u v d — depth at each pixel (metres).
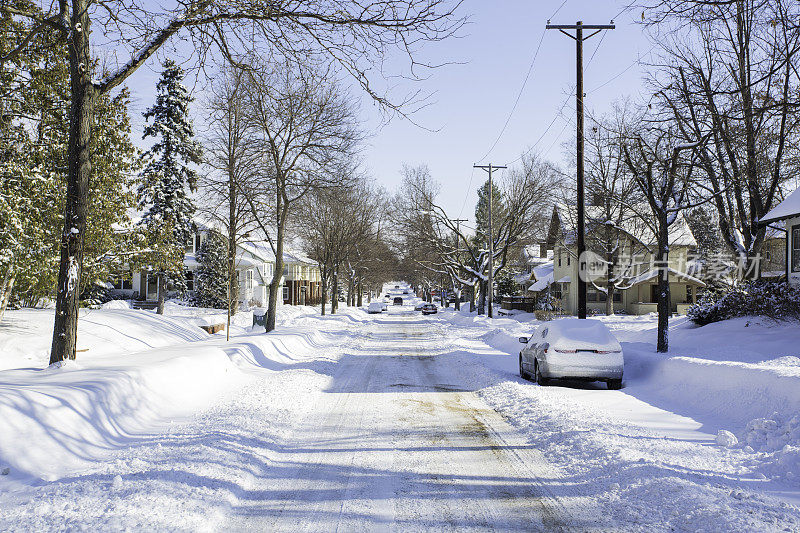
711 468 6.35
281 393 11.62
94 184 15.95
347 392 12.48
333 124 22.83
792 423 7.32
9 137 14.97
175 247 19.39
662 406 10.54
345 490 5.92
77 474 6.30
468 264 62.38
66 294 10.41
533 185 46.53
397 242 52.38
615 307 47.56
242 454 6.96
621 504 5.33
